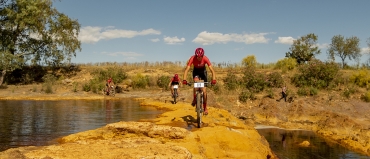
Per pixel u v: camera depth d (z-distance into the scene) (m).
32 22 27.02
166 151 4.29
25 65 31.19
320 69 20.83
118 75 28.56
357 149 8.54
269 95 17.75
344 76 21.80
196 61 7.36
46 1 28.66
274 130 11.18
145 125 6.19
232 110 14.80
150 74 30.56
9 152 4.17
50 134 6.52
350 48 37.91
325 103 15.54
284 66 26.91
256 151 5.98
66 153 4.10
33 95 20.98
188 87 23.42
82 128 7.34
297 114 12.90
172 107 12.70
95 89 23.62
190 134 5.87
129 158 3.94
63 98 18.75
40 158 3.88
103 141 4.93
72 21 30.70
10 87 25.64
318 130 11.09
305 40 30.72
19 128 7.23
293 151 8.13
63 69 33.12
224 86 21.28
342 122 10.88
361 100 16.91
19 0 26.80
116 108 12.64
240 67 30.25
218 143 5.90
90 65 36.00
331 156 7.70
